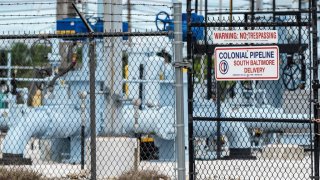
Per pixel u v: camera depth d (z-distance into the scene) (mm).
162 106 34531
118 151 26547
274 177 26766
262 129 34250
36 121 33125
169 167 28609
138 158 27328
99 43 32812
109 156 26484
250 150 32812
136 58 37188
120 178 24594
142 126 33469
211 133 31047
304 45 28547
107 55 28906
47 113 33312
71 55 34188
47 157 33969
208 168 26953
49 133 33344
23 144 32500
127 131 33219
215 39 18219
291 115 33625
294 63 33031
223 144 31953
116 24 30172
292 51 29188
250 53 17766
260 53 17734
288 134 33750
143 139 34688
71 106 33875
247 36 18203
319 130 18516
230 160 29578
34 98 36094
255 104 35469
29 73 41719
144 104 35531
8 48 42625
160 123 33625
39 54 41688
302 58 30281
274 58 17688
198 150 30281
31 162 31078
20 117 34250
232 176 26516
